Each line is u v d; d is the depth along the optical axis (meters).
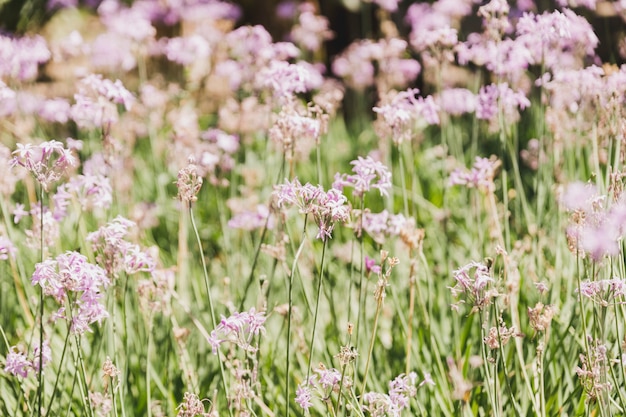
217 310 4.04
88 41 7.66
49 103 5.12
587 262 2.84
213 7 7.07
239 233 4.73
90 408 2.79
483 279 2.62
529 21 3.80
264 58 4.75
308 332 3.78
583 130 4.48
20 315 4.13
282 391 3.44
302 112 3.44
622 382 3.04
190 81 6.46
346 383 2.70
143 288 3.21
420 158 6.17
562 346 3.35
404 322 3.60
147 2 7.04
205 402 3.38
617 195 2.74
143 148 6.77
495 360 2.69
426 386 3.37
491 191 3.74
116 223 2.94
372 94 7.37
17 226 4.80
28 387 3.31
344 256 4.21
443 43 4.40
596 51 5.46
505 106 4.09
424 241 4.76
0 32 6.07
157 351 3.77
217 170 5.42
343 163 6.48
